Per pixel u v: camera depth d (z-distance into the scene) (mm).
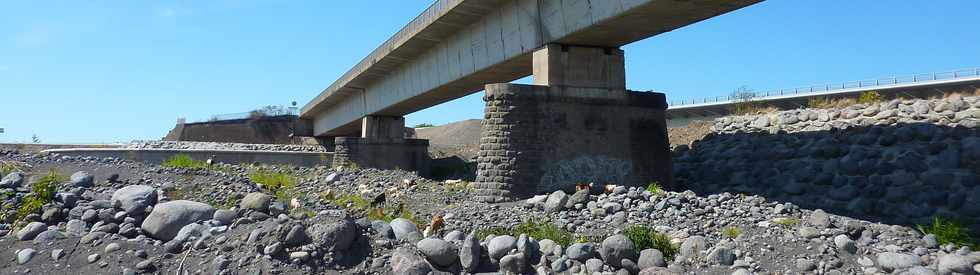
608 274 8492
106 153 31891
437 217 13734
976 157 14539
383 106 40000
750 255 9766
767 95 51938
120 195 9836
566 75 19016
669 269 9055
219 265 7613
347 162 40531
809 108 23188
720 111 53094
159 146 55656
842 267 9297
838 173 17328
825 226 11422
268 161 39062
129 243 8273
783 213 12945
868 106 19703
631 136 18984
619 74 19797
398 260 8133
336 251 8141
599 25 17047
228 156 37000
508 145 17531
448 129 76938
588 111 18547
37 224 8578
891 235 10977
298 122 71688
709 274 9070
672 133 32438
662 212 13594
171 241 8414
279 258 7828
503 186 17375
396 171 33062
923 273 8484
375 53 34875
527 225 12219
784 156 19688
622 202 14617
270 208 9820
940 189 14703
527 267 8586
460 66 26562
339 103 55031
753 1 14812
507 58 22062
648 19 16500
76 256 7871
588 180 17875
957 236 11422
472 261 8398
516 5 21344
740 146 22031
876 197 15891
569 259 8914
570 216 14148
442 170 46750
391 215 15148
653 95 19875
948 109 16891
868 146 17547
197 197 11734
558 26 18703
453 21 24906
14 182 11023
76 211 9359
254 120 84750
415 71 33000
